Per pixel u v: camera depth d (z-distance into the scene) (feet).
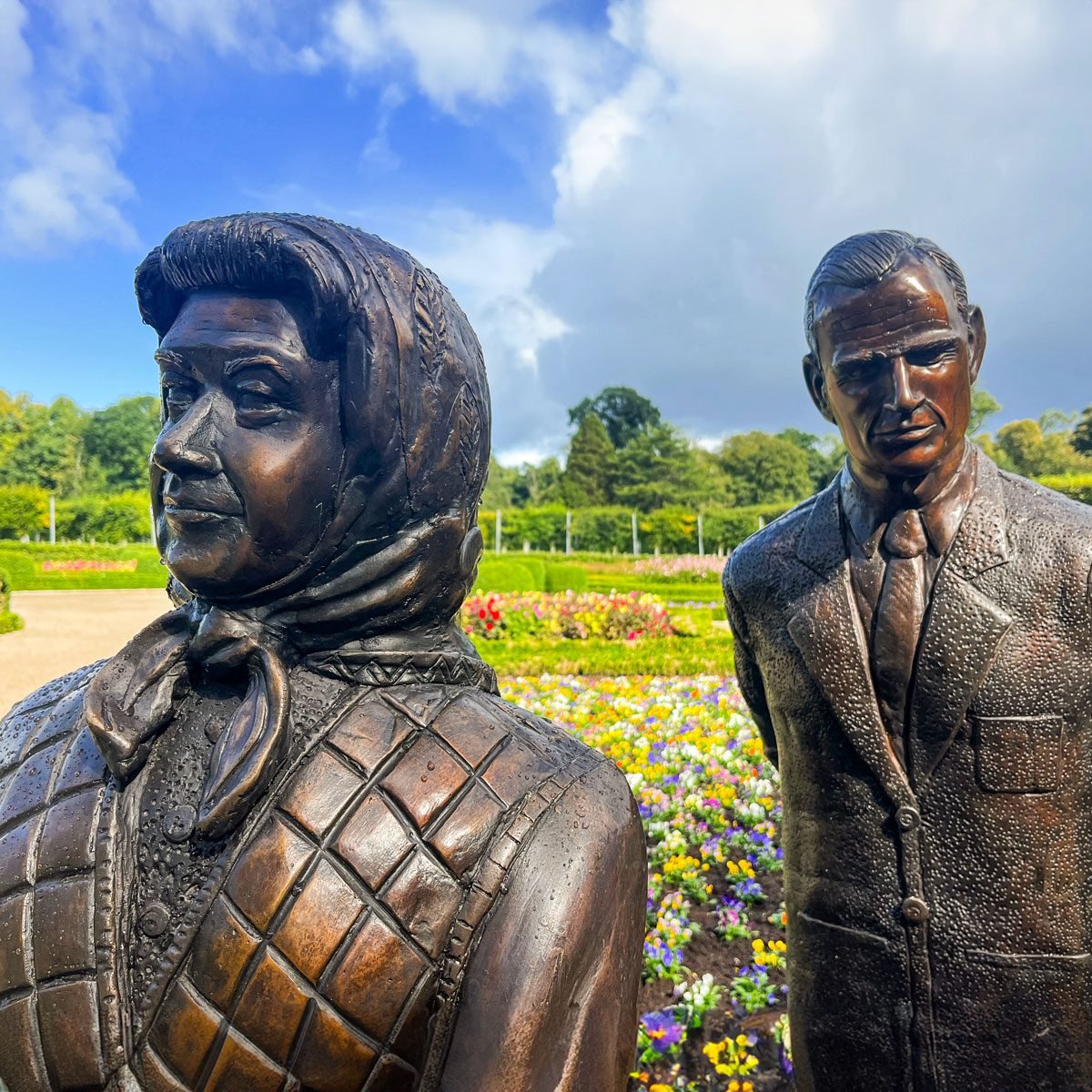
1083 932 4.30
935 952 4.34
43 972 2.83
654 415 153.07
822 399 4.68
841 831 4.56
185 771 3.08
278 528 2.95
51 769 3.22
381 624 3.25
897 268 3.98
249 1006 2.69
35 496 104.63
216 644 3.15
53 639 36.19
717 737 13.71
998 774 4.19
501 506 151.33
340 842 2.82
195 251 2.98
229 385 2.94
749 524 96.17
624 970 2.92
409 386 3.03
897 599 4.31
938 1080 4.41
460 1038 2.69
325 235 2.98
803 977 4.80
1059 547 4.15
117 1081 2.74
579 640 30.50
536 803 2.96
